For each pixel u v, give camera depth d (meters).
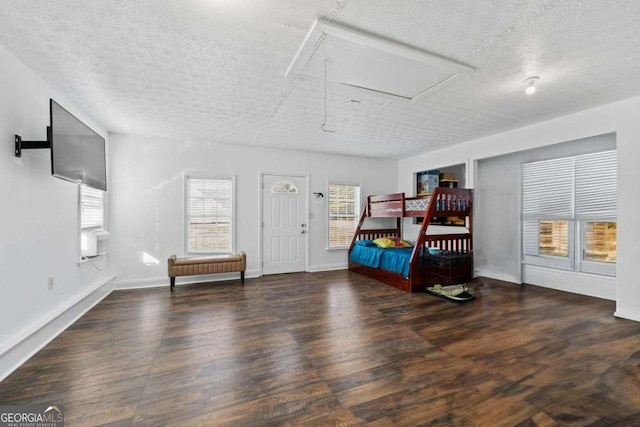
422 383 2.05
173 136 4.82
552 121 4.06
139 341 2.72
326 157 6.21
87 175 3.23
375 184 6.74
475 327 3.05
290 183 5.89
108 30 2.05
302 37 2.15
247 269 5.45
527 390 1.96
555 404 1.82
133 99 3.29
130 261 4.66
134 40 2.18
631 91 3.14
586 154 4.12
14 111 2.37
